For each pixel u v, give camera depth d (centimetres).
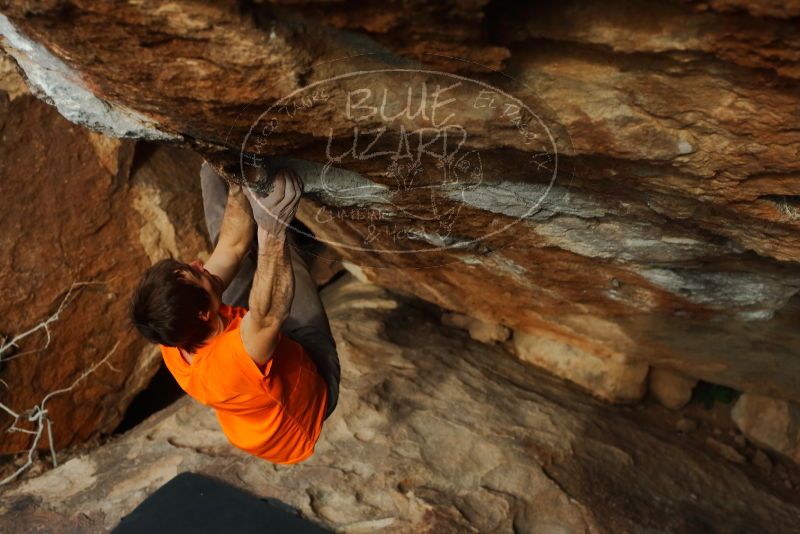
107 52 182
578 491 389
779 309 348
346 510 370
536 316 437
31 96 438
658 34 164
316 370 267
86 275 474
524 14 167
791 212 223
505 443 411
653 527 376
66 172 457
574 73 184
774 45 155
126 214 479
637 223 274
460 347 491
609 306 384
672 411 474
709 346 402
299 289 285
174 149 503
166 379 572
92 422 504
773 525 397
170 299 229
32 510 394
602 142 204
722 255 289
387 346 478
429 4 158
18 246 452
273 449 260
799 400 427
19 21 177
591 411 451
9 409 459
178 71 185
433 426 419
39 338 468
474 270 381
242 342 232
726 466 433
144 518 362
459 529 359
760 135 188
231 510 364
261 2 160
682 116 190
